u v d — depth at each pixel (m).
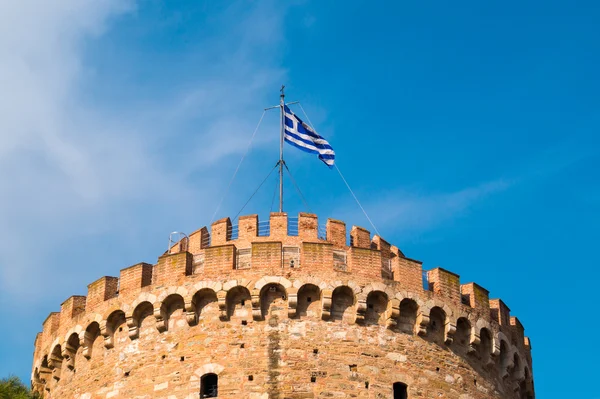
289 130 66.69
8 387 63.62
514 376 62.94
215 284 57.81
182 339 57.34
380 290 58.16
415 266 59.91
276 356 55.91
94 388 58.78
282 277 57.62
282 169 65.31
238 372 55.66
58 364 62.53
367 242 63.16
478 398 59.09
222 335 56.75
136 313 58.91
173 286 58.50
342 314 57.50
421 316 58.53
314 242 58.97
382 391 56.03
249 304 57.41
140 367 57.53
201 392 55.62
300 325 56.81
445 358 58.75
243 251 59.31
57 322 64.38
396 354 57.31
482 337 61.09
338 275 58.00
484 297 62.03
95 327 60.47
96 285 61.56
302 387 55.22
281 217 61.81
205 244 63.28
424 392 57.03
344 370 56.00
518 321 64.81
